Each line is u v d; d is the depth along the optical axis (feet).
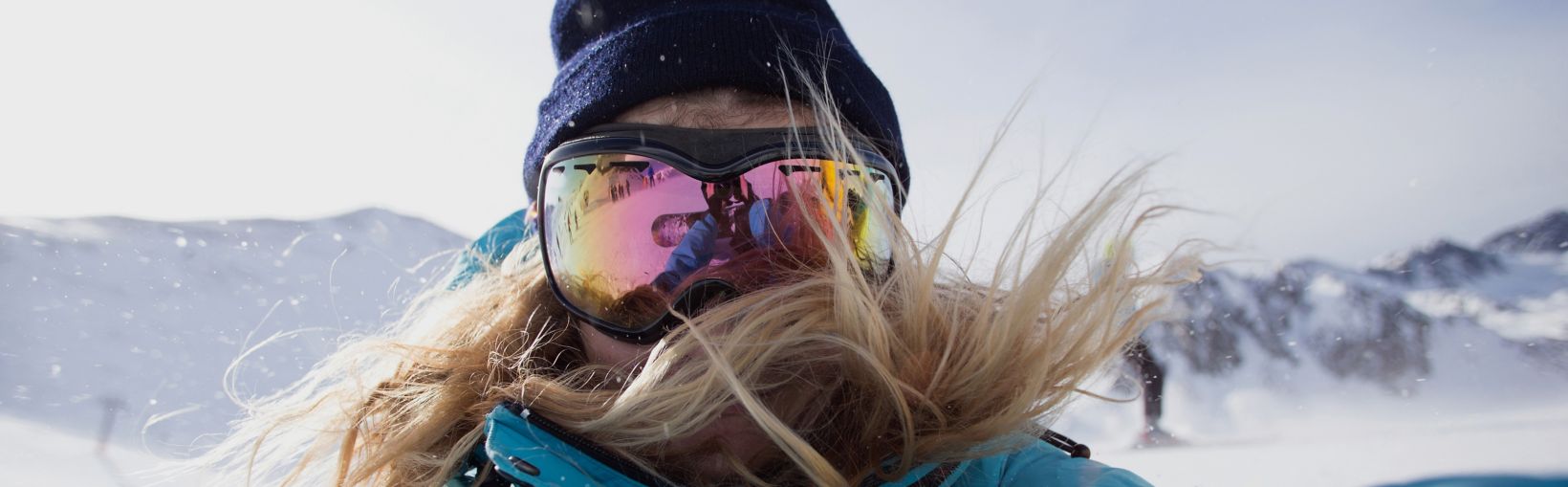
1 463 7.72
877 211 2.73
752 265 2.68
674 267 2.70
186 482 4.39
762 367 2.57
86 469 7.70
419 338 3.66
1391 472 9.52
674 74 2.82
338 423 3.39
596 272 2.79
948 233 2.65
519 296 3.39
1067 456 2.60
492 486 2.76
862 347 2.45
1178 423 14.92
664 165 2.72
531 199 3.60
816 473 2.34
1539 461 8.66
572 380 2.93
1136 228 2.73
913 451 2.42
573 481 2.44
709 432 2.60
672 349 2.55
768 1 3.23
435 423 3.08
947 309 2.79
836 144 2.84
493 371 3.15
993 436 2.47
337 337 3.80
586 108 2.99
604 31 3.43
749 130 2.70
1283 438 13.21
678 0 3.08
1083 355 2.66
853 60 3.30
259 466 3.51
